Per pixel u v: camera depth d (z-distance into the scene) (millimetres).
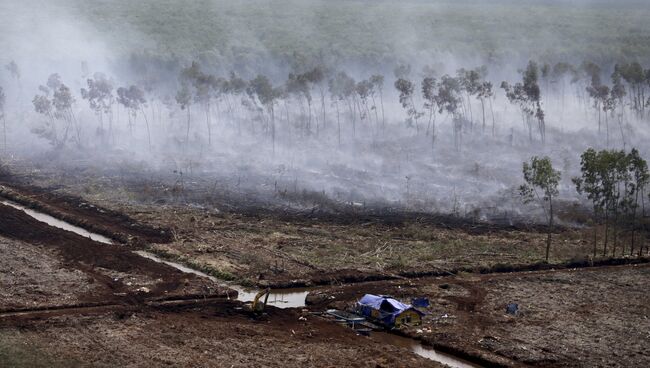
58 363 83625
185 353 87875
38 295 103875
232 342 91625
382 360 87500
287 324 98875
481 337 95875
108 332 93375
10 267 113500
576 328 98938
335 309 104188
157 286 109562
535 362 89250
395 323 98438
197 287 109688
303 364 86125
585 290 113375
